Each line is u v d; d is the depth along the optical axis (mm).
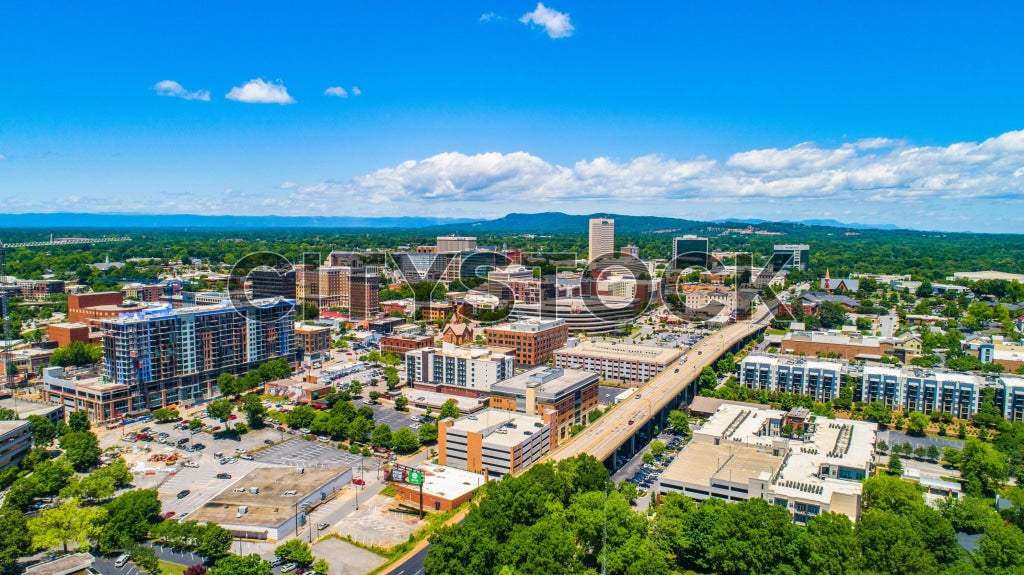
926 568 197000
